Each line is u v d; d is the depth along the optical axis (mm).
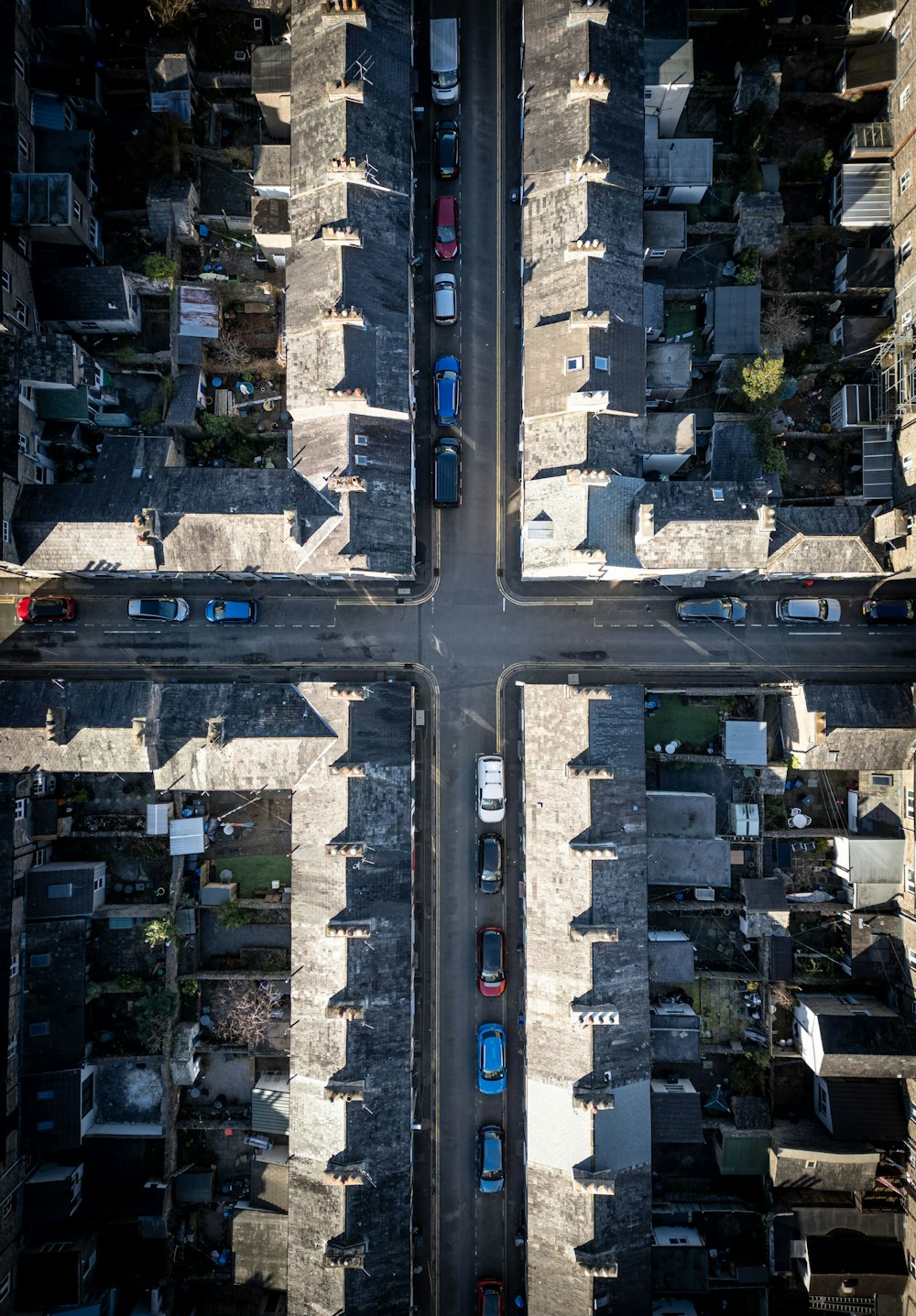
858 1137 53531
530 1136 51688
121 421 56625
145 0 56688
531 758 53062
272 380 58188
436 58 56312
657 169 55562
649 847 55156
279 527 50781
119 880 57844
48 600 57281
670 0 55188
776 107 56438
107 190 57500
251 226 57125
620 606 58656
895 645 58312
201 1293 55719
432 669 58406
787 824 58031
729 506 52125
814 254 58844
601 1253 48781
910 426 53594
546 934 51938
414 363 58000
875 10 55156
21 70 53781
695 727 58500
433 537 58625
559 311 51969
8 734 51469
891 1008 55094
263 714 51969
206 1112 56906
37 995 54094
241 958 57812
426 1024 57469
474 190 58469
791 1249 54219
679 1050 55219
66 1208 53344
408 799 53188
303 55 52438
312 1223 49938
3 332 51312
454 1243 56438
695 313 58781
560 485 51219
